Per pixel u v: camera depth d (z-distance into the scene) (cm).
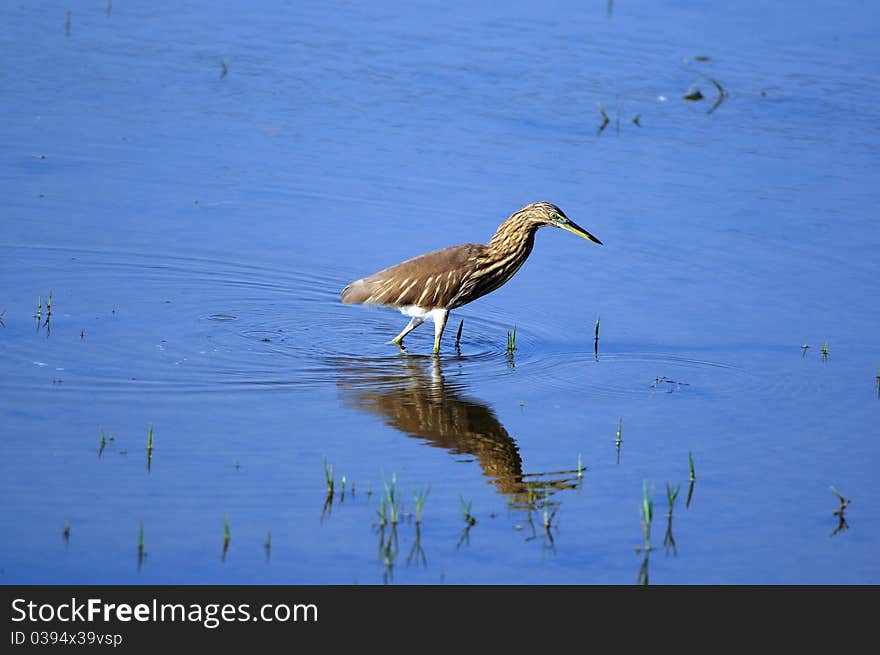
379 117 2395
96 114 2327
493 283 1658
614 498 1219
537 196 2083
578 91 2562
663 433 1369
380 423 1362
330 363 1552
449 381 1502
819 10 3084
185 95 2445
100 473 1204
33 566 1046
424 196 2070
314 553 1092
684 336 1661
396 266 1641
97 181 2066
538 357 1593
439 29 2895
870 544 1146
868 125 2433
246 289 1762
